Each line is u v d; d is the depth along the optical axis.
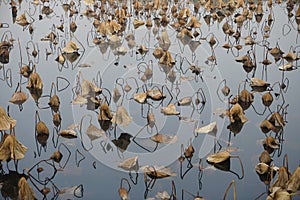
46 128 5.59
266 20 10.52
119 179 4.81
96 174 4.89
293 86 6.88
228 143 5.39
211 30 9.78
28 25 9.76
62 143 5.42
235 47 8.58
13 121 5.58
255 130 5.66
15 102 6.38
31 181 4.78
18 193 4.61
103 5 11.65
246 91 6.36
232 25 10.16
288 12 11.17
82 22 10.16
